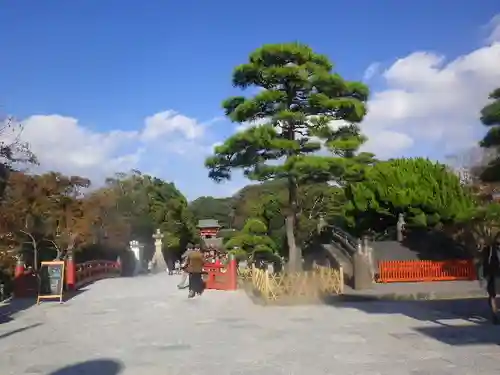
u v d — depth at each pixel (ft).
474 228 54.90
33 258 89.61
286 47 61.72
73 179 89.56
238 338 35.73
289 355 29.76
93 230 99.96
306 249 86.79
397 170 94.99
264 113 64.85
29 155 85.76
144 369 27.22
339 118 64.03
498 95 36.11
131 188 161.89
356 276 69.26
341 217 98.43
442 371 25.07
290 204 67.15
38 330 41.39
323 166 57.47
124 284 85.76
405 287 69.72
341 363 27.40
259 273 62.90
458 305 50.88
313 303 55.21
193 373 26.09
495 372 24.68
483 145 38.04
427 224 90.22
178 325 42.32
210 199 231.91
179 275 113.80
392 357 28.45
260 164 62.44
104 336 37.93
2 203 81.76
